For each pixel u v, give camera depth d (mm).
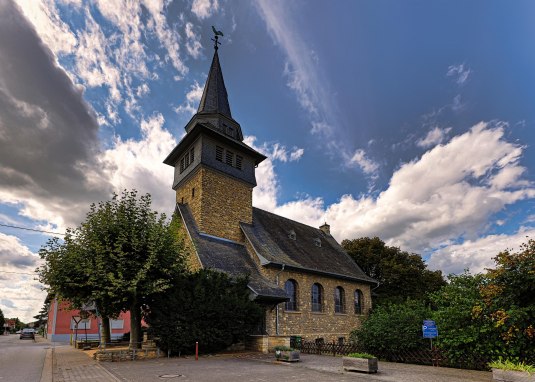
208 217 21516
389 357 13508
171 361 13125
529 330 9141
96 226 14570
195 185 22531
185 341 13992
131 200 15594
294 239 27172
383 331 13508
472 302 11156
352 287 27656
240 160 24984
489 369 10664
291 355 12844
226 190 23250
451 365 11672
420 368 11375
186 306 14328
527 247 9500
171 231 16250
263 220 26703
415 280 35875
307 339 21484
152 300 15234
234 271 19094
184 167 24594
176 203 22781
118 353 13438
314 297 23594
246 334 16500
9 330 99500
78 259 13938
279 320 19891
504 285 9773
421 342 12711
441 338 11930
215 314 14773
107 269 13547
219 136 23047
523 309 9258
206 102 26125
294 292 22062
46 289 14945
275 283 20281
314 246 28984
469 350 11164
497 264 9852
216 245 20844
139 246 14305
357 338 14945
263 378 9453
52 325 35562
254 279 19281
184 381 9008
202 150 22266
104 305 14141
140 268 13852
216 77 27250
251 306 15945
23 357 16656
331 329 23953
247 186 25016
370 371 10297
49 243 14859
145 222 15352
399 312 14086
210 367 11500
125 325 35688
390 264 35594
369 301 29438
